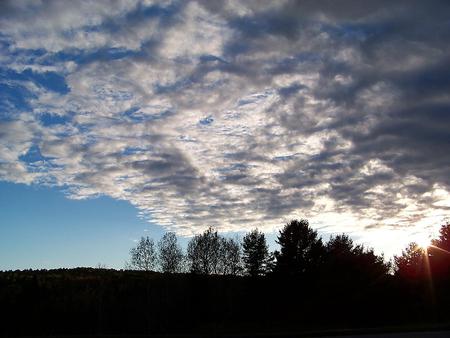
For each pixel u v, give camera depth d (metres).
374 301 51.97
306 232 59.72
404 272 55.81
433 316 52.25
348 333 33.06
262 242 70.12
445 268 54.97
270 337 31.92
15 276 99.06
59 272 102.69
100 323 62.50
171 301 63.03
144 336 35.31
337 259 55.41
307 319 53.12
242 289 64.12
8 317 65.62
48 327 64.38
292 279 57.72
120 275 92.44
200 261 68.44
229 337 32.22
